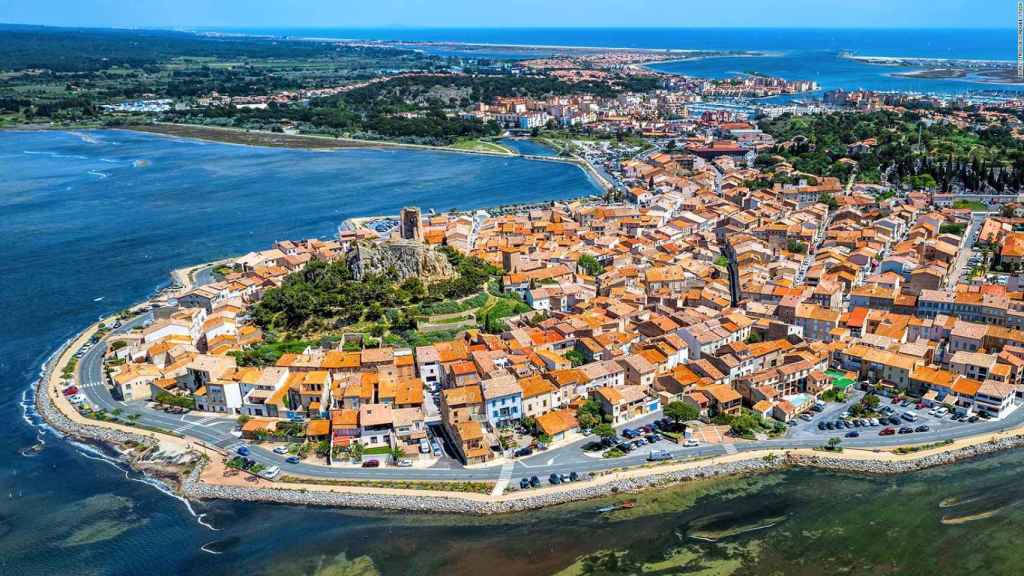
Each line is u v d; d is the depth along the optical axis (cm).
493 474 18638
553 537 16600
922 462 18625
